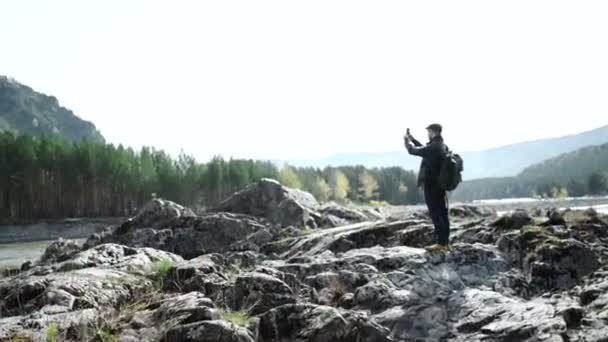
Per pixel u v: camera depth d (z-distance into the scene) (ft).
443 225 37.63
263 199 88.43
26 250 143.33
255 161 419.95
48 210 278.87
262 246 62.69
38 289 28.76
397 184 522.88
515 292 31.94
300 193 97.60
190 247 75.15
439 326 26.35
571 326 24.73
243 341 21.17
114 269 35.27
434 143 37.60
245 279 29.48
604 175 596.29
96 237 82.28
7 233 231.71
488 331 24.58
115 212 300.20
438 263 35.88
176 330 21.50
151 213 84.17
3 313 26.68
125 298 29.73
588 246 35.45
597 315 25.35
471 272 34.78
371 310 29.66
